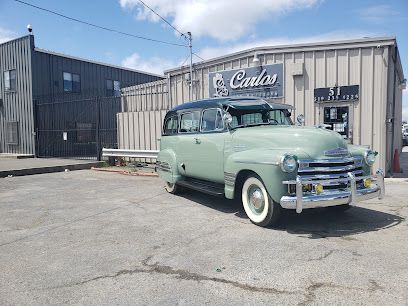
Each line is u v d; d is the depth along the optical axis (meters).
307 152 5.55
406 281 3.85
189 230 5.88
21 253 5.01
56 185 10.95
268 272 4.16
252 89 12.82
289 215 6.58
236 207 7.50
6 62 21.89
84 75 23.86
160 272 4.25
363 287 3.73
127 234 5.75
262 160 5.66
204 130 7.48
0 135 22.91
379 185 5.95
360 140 11.27
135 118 16.44
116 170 14.10
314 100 11.76
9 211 7.53
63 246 5.26
